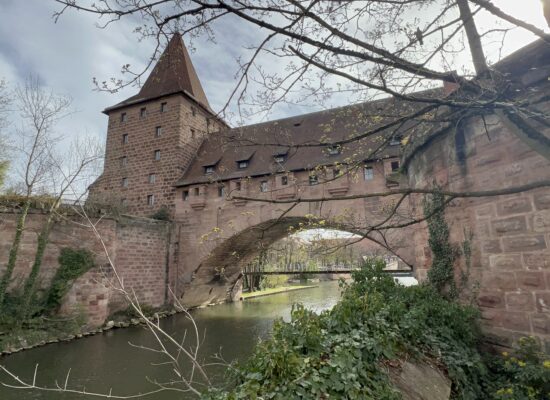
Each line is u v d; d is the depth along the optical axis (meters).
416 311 5.22
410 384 3.80
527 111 2.93
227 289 31.09
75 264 16.17
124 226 19.80
